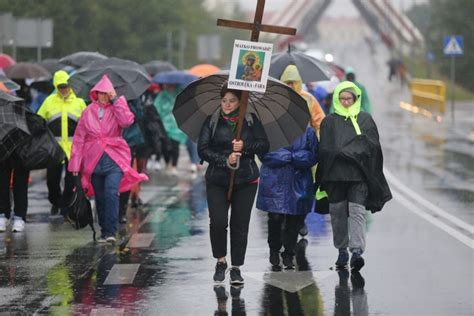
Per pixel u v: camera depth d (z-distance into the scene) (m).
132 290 21.83
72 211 27.84
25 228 30.97
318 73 30.34
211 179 21.97
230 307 20.22
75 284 22.47
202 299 20.94
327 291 21.62
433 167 51.38
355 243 23.50
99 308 20.19
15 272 23.89
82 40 82.19
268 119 22.58
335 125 23.50
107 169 27.97
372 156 23.39
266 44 20.94
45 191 41.81
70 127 32.12
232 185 21.86
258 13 20.89
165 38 97.81
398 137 72.38
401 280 22.70
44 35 66.12
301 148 24.00
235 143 21.48
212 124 21.92
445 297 20.98
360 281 22.62
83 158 28.08
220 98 22.41
